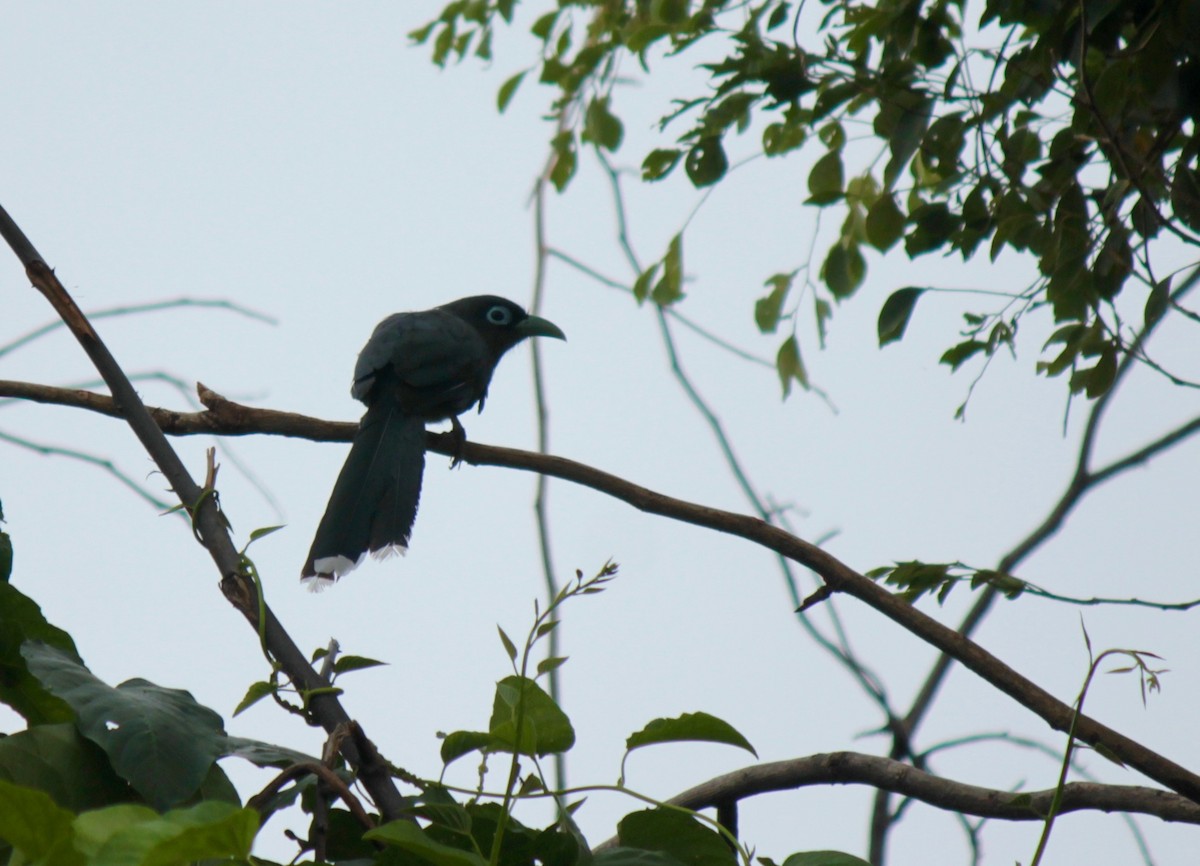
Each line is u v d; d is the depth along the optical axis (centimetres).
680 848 583
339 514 1159
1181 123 998
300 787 555
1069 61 962
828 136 1163
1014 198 1034
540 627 526
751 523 888
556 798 553
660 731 576
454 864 489
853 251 1218
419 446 1271
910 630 835
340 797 556
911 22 1071
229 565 645
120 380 704
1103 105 938
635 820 584
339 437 1006
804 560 866
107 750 539
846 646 1243
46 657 588
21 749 543
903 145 1059
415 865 530
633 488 924
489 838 542
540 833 543
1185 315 967
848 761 809
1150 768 745
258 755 560
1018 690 792
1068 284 996
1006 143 1022
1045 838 595
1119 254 997
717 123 1118
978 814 786
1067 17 956
